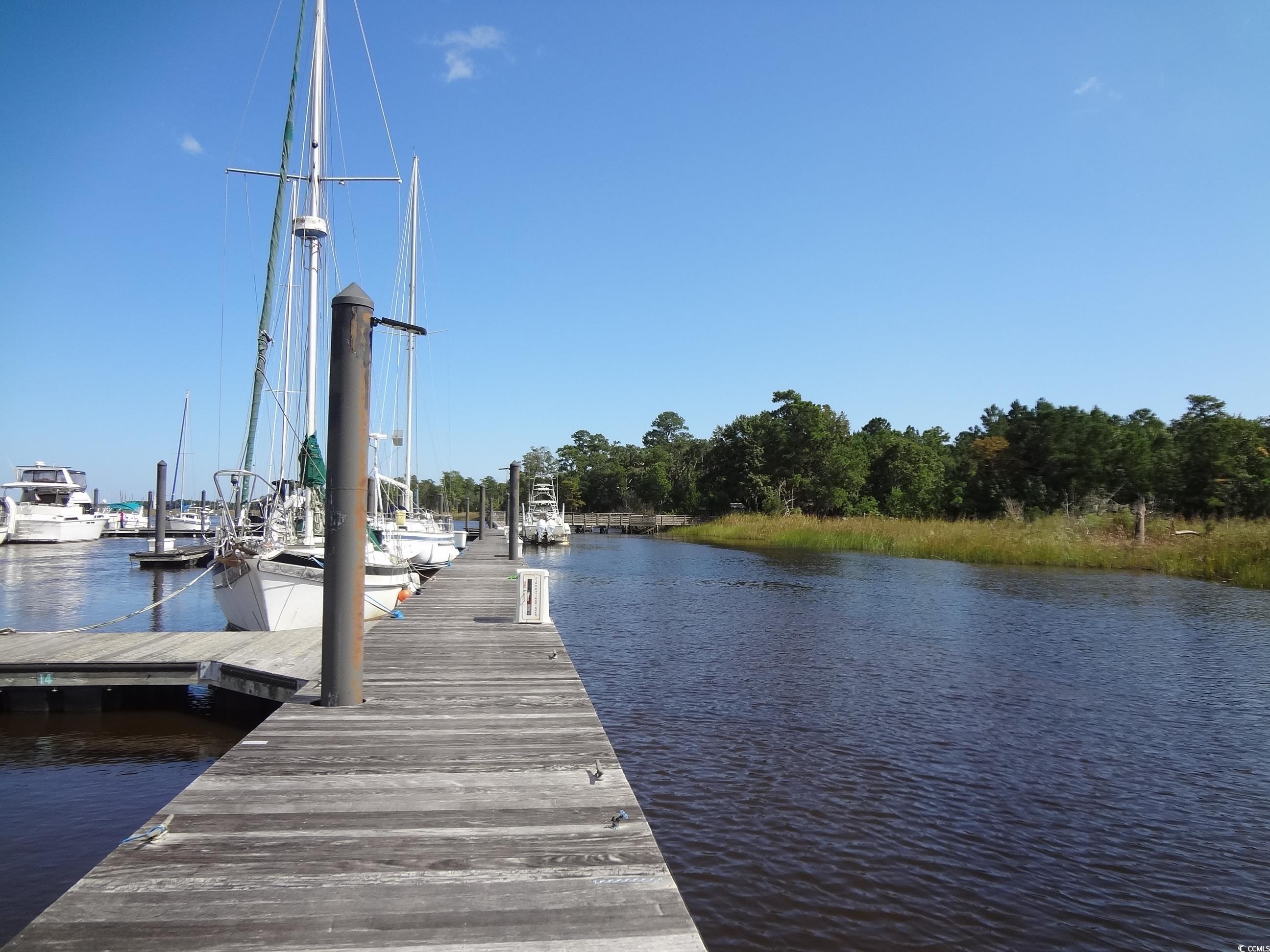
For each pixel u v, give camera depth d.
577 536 69.50
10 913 5.35
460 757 5.35
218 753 8.79
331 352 6.13
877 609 20.11
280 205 17.22
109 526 56.53
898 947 5.17
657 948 3.11
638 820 4.33
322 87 17.05
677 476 94.75
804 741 9.20
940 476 72.12
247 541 14.55
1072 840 6.74
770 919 5.47
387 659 8.59
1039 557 33.47
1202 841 6.75
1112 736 9.50
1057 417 57.81
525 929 3.22
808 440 72.06
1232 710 10.64
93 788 7.73
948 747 9.04
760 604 21.14
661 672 12.68
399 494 32.00
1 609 20.02
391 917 3.27
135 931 3.10
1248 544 27.53
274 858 3.77
